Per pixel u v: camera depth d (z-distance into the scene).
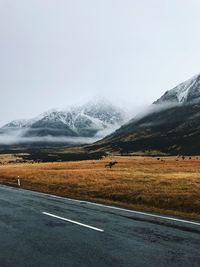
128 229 12.90
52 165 83.69
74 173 49.31
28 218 15.72
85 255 9.62
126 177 38.88
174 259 9.12
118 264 8.76
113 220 14.80
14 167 80.69
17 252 10.09
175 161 95.00
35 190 31.58
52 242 11.18
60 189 32.72
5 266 8.79
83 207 19.09
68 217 15.72
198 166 72.06
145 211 17.45
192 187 27.27
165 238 11.40
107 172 50.28
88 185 33.12
